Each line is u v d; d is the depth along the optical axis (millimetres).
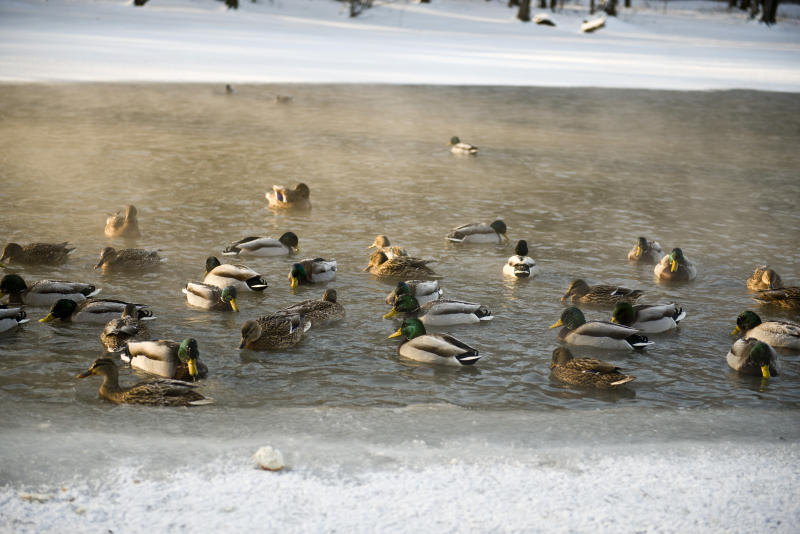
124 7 85500
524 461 8094
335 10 93062
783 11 109062
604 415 9555
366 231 18766
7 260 15492
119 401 9711
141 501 7062
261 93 41688
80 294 13352
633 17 98062
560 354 11180
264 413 9430
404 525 6758
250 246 16438
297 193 20453
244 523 6734
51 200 20234
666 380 11094
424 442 8586
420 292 13727
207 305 13320
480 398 10336
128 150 26844
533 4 109250
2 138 27844
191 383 10117
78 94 38406
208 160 25906
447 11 97125
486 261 16750
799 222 20625
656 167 27578
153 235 17703
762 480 7734
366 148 29188
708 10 107188
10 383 10258
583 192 23469
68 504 6980
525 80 50281
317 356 11617
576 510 7066
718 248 18109
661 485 7582
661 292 15039
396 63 56031
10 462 7805
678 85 50281
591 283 15477
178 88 41906
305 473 7688
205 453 8117
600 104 42562
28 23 69500
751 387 10891
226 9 88250
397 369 11234
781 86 50969
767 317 13852
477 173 25672
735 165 28312
